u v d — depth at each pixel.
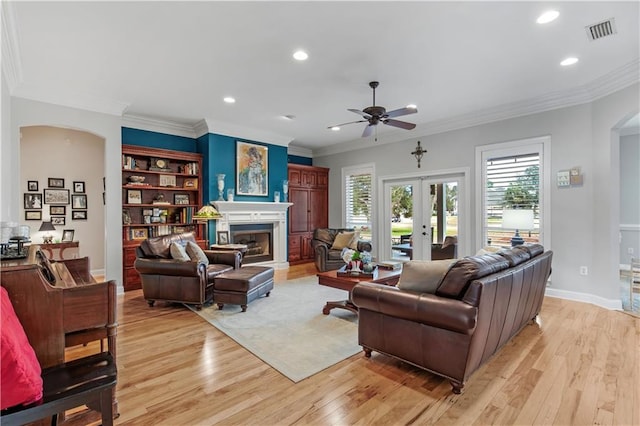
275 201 6.53
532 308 3.16
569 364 2.51
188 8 2.42
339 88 4.06
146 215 5.34
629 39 2.90
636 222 5.82
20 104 3.82
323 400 2.04
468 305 1.98
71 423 1.80
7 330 1.25
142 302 4.23
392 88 4.07
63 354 1.62
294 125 5.87
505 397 2.07
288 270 6.53
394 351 2.41
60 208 5.67
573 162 4.22
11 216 3.68
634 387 2.18
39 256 2.13
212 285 4.16
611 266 3.88
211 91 4.16
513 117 4.77
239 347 2.83
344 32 2.77
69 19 2.54
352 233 6.37
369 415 1.89
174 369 2.44
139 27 2.67
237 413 1.92
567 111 4.27
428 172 5.86
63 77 3.69
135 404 2.00
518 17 2.56
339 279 3.50
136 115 5.21
